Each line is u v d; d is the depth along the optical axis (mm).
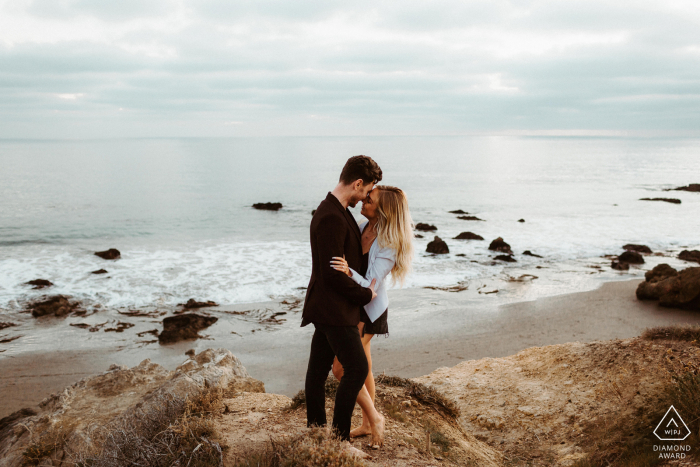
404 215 3117
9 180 76125
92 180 78500
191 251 28453
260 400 5156
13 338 15320
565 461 4977
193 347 14930
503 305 19094
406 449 3740
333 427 3115
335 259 2828
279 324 16875
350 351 2992
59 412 5449
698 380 4848
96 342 15180
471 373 8102
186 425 3572
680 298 18516
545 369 7363
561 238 33625
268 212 46656
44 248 29172
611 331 16281
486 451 5070
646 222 41062
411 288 21391
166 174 92812
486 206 53469
